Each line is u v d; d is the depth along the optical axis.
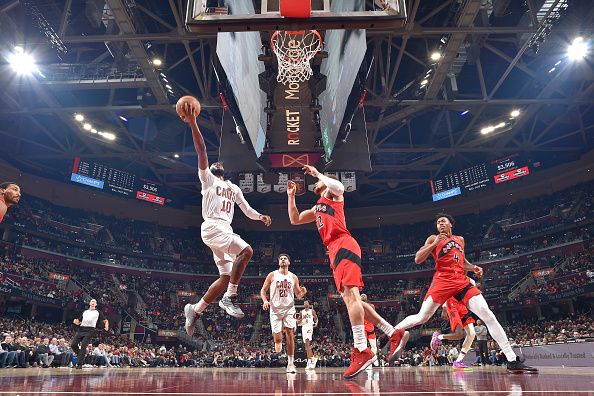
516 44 27.78
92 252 40.91
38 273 33.84
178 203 48.94
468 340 8.71
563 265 35.09
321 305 42.69
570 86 31.97
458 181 43.78
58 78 29.05
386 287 44.31
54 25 25.36
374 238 48.78
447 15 26.05
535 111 33.94
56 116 35.41
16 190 5.07
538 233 38.69
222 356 28.73
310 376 5.92
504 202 43.97
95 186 42.12
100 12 24.25
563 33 25.11
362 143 24.38
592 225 36.34
